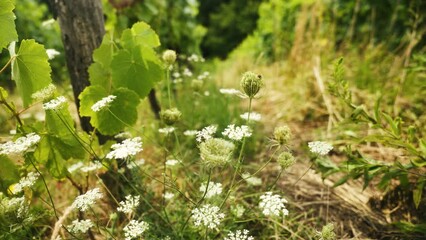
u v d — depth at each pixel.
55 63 1.47
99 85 0.55
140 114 1.00
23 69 0.49
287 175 0.74
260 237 0.56
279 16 1.60
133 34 0.60
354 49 1.20
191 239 0.52
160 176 0.72
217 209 0.42
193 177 0.69
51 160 0.54
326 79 1.05
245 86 0.43
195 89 0.70
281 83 1.24
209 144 0.41
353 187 0.71
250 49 1.95
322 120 0.97
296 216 0.63
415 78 0.93
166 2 1.14
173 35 1.17
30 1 1.59
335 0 1.38
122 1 0.90
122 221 0.61
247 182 0.64
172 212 0.60
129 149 0.42
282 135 0.42
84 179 0.71
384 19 1.27
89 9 0.58
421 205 0.62
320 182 0.72
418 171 0.65
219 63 1.87
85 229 0.45
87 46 0.59
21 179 0.48
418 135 0.77
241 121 0.89
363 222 0.62
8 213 0.44
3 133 0.86
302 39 1.26
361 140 0.60
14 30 0.46
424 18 1.08
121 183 0.64
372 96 0.93
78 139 0.51
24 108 0.52
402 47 1.10
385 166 0.56
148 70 0.60
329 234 0.42
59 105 0.46
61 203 0.67
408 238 0.56
